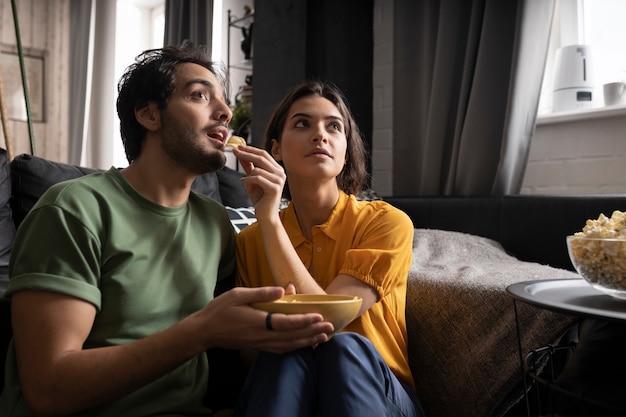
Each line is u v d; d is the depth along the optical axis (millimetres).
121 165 4465
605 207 1589
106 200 839
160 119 880
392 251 963
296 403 737
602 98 2141
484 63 2053
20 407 758
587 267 759
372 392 751
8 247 1280
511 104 1946
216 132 904
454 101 2223
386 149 2676
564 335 1086
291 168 1059
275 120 1128
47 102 4734
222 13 3848
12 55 4582
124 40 4578
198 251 927
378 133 2713
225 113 908
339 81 2641
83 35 4535
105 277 814
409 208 2145
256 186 993
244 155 978
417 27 2404
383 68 2689
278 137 1135
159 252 870
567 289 856
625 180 1937
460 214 1966
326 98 1116
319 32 2666
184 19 3492
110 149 4406
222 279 1065
